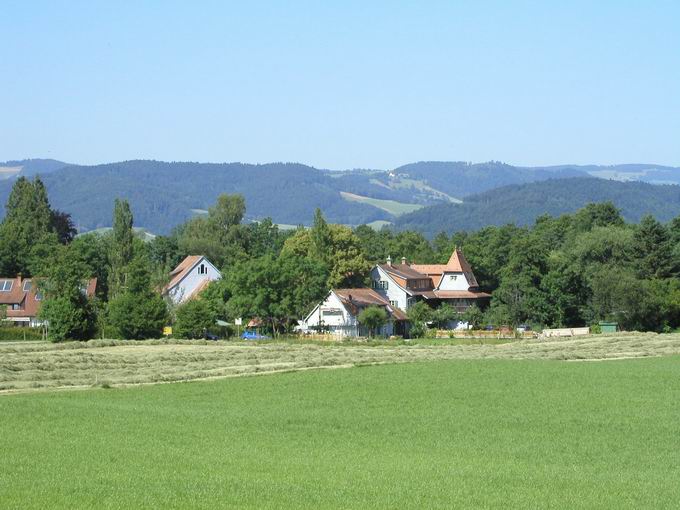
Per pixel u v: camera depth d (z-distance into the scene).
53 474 33.06
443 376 69.75
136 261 121.94
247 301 125.19
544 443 43.31
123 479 32.28
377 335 133.00
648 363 80.69
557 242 199.75
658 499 31.84
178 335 118.62
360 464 37.25
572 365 78.25
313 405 55.81
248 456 38.38
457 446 42.44
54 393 60.38
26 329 119.06
